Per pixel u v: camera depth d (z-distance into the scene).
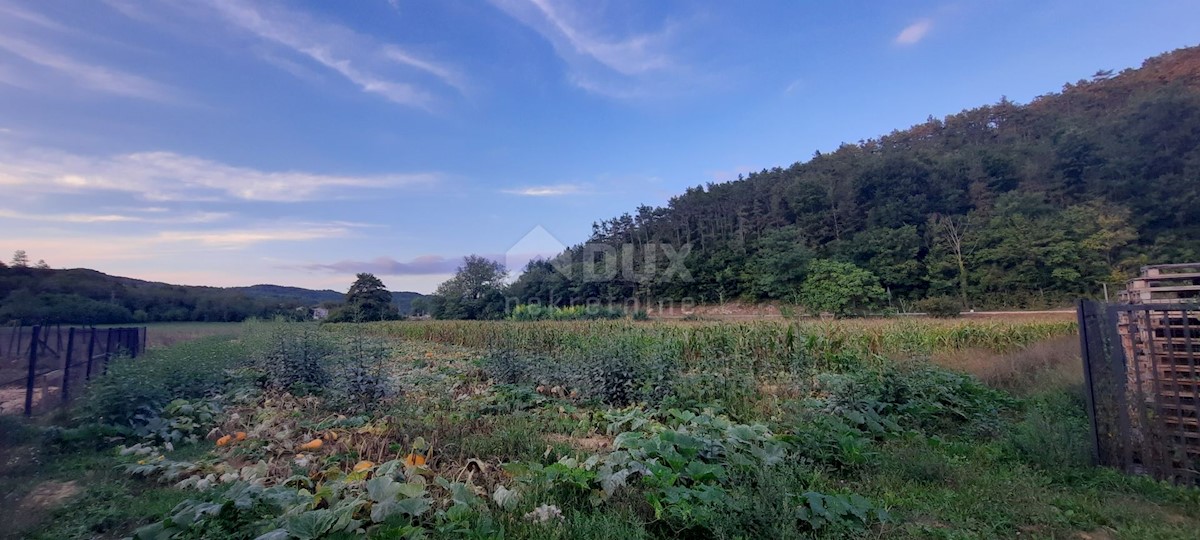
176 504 4.25
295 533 3.38
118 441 6.56
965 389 8.86
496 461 5.53
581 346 13.88
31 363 7.70
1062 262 38.94
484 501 4.29
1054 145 49.03
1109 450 5.39
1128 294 6.75
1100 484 5.00
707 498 4.03
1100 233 38.50
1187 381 5.06
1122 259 38.69
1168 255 37.06
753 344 12.64
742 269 49.44
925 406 7.90
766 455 5.10
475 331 21.03
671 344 12.25
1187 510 4.46
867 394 8.16
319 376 10.77
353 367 9.69
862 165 56.66
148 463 5.54
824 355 11.87
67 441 6.24
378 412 7.89
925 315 33.62
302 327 14.56
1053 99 63.91
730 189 68.56
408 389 10.09
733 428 5.85
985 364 11.08
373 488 3.92
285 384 10.66
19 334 12.73
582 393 9.73
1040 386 9.16
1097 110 55.50
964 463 5.66
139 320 27.09
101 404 6.87
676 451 5.07
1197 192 38.06
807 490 4.72
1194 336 5.25
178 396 8.56
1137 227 39.66
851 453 5.62
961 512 4.42
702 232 61.19
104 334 13.37
